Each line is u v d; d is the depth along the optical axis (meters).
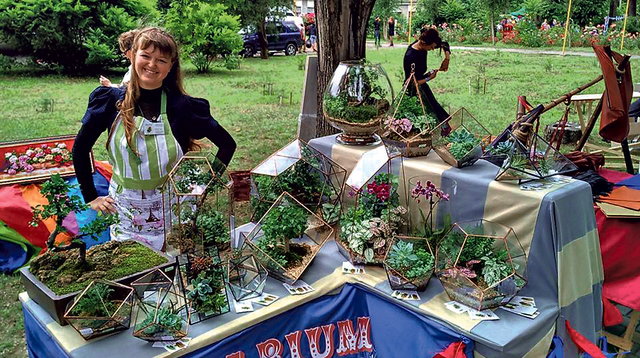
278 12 19.86
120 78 14.24
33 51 14.41
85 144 2.69
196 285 2.26
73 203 2.39
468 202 2.60
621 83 3.66
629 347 3.03
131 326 2.17
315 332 2.47
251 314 2.28
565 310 2.42
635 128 5.57
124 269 2.29
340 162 3.13
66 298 2.11
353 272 2.62
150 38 2.53
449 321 2.26
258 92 12.29
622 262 3.04
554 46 23.11
